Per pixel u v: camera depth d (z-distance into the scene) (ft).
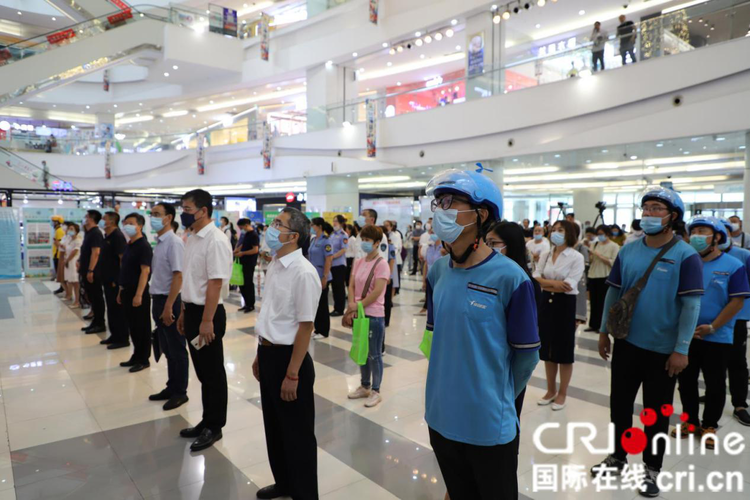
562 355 11.73
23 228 40.83
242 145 61.16
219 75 64.69
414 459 9.44
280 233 7.45
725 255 10.12
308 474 7.47
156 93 73.00
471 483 5.32
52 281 39.17
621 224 38.34
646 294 8.21
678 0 41.04
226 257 9.80
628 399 8.68
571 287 11.48
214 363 10.02
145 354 15.64
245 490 8.32
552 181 41.98
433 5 44.78
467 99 40.06
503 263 4.94
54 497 8.09
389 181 55.77
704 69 26.45
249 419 11.46
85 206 52.19
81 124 84.79
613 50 30.63
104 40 53.31
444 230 4.83
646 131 29.17
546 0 40.81
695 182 32.53
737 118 25.43
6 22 70.08
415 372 15.21
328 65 56.54
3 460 9.41
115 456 9.56
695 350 10.32
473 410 4.84
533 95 35.19
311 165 53.88
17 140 64.08
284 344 7.44
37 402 12.56
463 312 4.94
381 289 12.05
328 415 11.68
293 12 70.13
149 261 15.19
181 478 8.72
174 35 57.36
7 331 21.06
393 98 45.98
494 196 4.95
